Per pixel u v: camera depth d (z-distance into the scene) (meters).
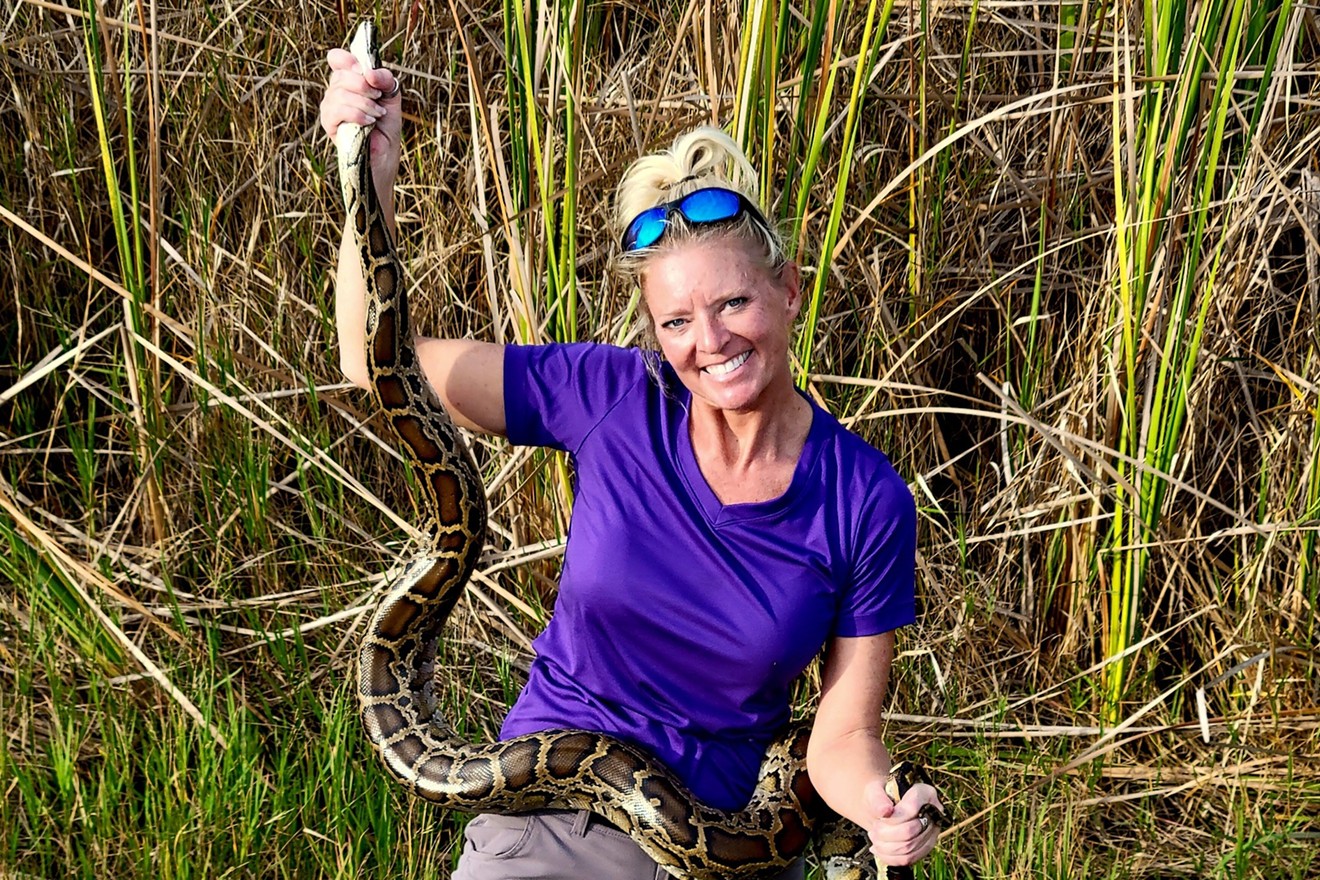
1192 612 3.39
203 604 3.24
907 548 2.25
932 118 3.44
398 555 3.38
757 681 2.24
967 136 3.48
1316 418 3.23
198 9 3.70
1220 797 3.16
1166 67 3.01
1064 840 2.91
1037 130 3.51
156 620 3.11
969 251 3.54
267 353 3.52
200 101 3.63
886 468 2.26
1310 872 3.01
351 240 2.41
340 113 2.34
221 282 3.54
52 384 3.63
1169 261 3.13
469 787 2.29
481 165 3.23
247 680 3.20
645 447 2.25
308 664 3.21
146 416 3.32
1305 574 3.28
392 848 2.86
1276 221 3.28
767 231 2.18
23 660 3.11
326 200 3.63
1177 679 3.36
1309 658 3.27
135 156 3.36
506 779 2.27
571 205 2.86
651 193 2.21
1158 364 3.22
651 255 2.16
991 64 3.54
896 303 3.44
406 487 3.47
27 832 2.84
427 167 3.52
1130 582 3.22
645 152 3.18
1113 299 3.25
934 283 3.44
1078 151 3.42
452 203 3.53
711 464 2.23
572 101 2.81
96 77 3.09
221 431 3.42
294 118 3.65
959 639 3.34
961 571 3.39
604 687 2.29
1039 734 3.22
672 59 3.15
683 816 2.23
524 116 3.05
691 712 2.27
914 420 3.47
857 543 2.23
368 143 2.36
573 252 2.89
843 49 3.23
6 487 3.32
